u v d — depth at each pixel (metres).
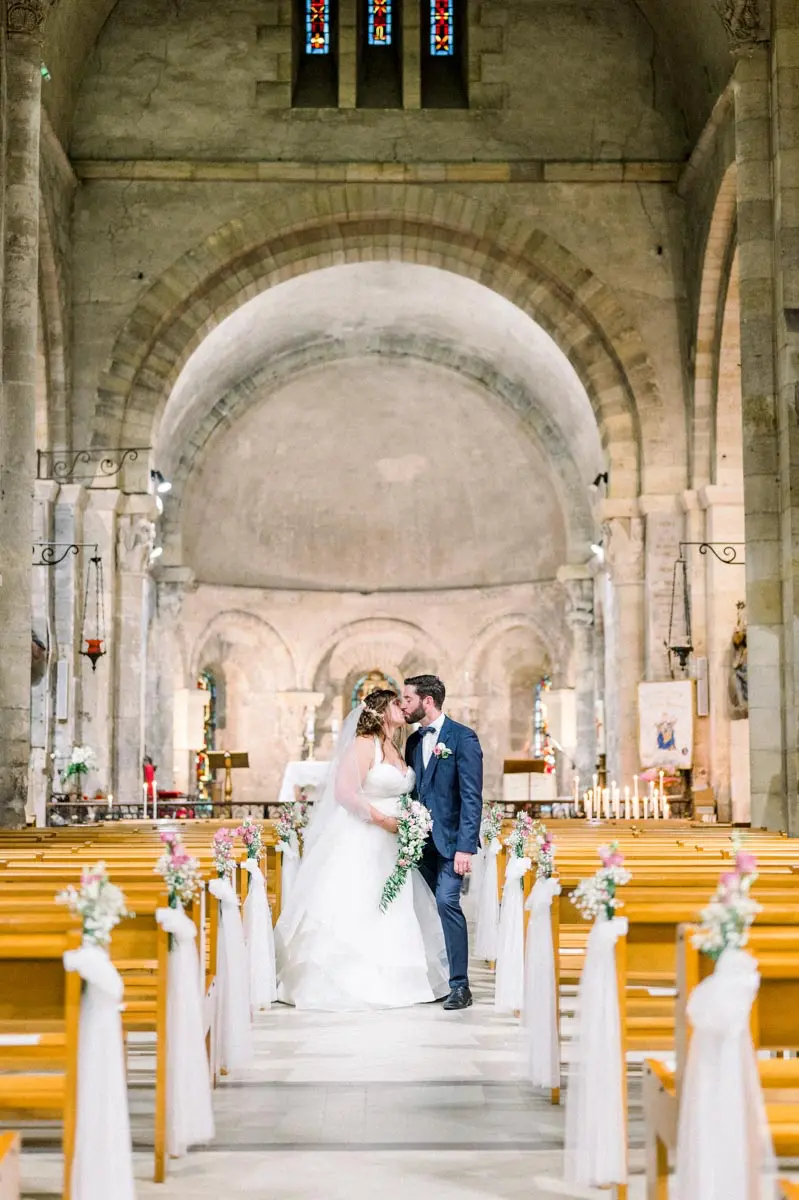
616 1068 6.56
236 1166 7.04
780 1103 6.02
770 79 19.75
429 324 35.28
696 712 26.61
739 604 26.61
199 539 38.66
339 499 40.41
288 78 27.75
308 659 40.38
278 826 14.88
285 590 40.19
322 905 11.83
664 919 6.89
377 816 11.82
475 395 37.78
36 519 26.53
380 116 27.75
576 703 35.41
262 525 40.00
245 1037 9.21
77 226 27.59
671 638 27.27
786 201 19.14
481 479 39.62
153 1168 7.02
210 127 27.66
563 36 27.89
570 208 27.75
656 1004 8.19
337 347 36.12
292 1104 8.30
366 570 40.97
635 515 27.86
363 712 12.03
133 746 27.39
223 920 9.16
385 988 11.66
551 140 27.73
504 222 27.61
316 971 11.68
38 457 27.12
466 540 40.38
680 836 16.03
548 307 28.47
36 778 24.16
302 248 28.31
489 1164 7.07
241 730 40.94
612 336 27.69
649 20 27.50
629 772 27.53
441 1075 9.04
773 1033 5.47
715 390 27.12
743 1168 5.05
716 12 23.61
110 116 27.61
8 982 5.90
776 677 18.92
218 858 9.30
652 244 27.75
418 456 39.81
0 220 18.56
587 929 9.95
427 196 27.61
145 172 27.45
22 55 19.02
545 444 36.00
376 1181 6.78
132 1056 9.69
